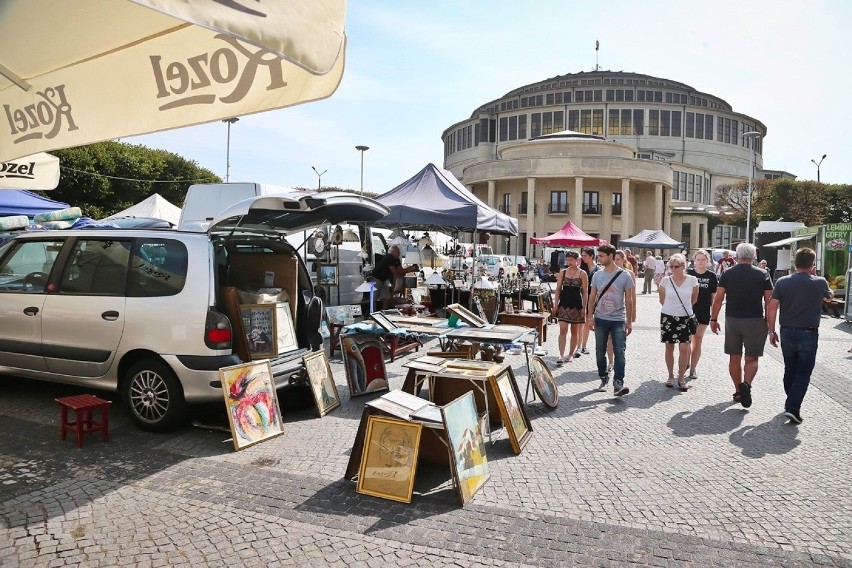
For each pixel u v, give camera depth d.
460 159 79.81
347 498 3.93
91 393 6.40
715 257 29.55
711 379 8.02
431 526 3.57
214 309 5.07
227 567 3.08
